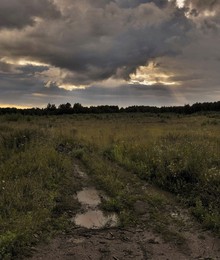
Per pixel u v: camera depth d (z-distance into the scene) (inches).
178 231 221.0
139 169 370.3
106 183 323.6
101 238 210.1
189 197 279.6
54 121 1466.5
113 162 439.2
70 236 211.3
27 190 271.4
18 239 191.3
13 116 1389.0
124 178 350.0
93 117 2112.5
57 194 282.2
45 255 184.7
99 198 290.4
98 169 382.3
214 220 224.1
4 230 200.4
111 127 909.2
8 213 223.6
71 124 1171.9
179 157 370.6
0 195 253.6
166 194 301.6
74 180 341.1
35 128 625.0
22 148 435.5
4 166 335.6
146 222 236.4
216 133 654.5
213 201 257.6
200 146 422.0
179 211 257.8
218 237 211.5
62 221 230.2
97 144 565.0
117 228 226.5
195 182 308.3
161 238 211.2
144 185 327.9
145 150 450.3
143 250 194.5
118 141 570.9
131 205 268.4
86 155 471.2
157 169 356.8
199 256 187.9
